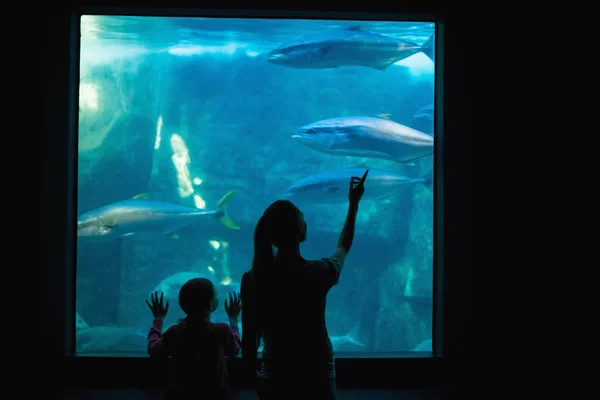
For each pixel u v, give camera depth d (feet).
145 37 28.50
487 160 13.83
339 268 7.23
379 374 13.62
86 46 30.12
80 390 13.01
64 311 13.52
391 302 30.71
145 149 32.58
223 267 32.55
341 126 20.18
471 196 13.88
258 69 34.99
